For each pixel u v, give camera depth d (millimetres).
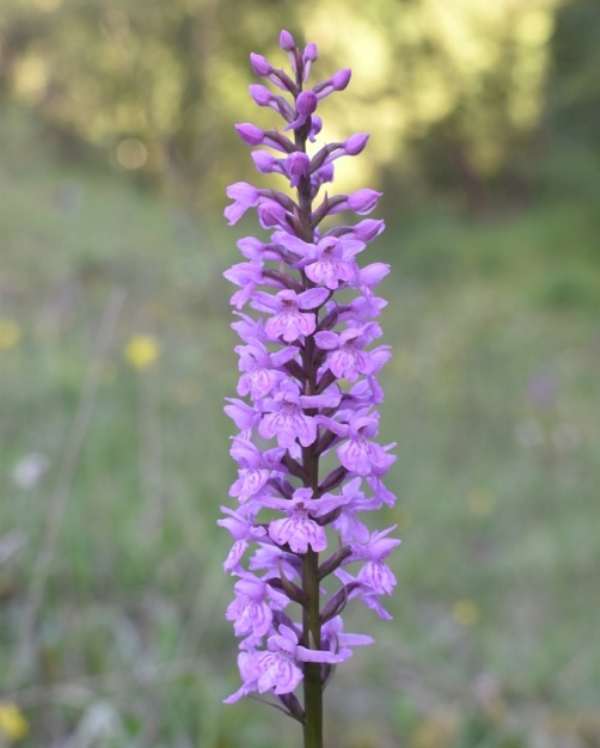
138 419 8297
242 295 2244
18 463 6316
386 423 11094
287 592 2227
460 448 10891
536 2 30359
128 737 4129
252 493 2203
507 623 7070
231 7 26453
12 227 16188
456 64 30812
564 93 24656
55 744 4168
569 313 19922
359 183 30594
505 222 30875
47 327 10344
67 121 28859
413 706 5203
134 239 17016
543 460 10859
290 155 2197
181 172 13383
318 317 2305
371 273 2248
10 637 4820
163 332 11734
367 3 29031
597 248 26391
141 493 6875
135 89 25656
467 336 16625
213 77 25594
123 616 5191
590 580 7742
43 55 30234
